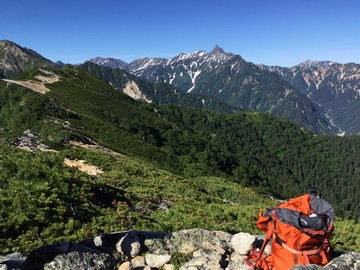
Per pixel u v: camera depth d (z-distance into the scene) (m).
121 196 22.31
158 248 6.98
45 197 15.38
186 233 7.37
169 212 20.84
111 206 20.16
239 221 21.50
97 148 52.97
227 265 6.45
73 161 33.91
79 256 6.07
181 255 6.77
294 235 4.88
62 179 18.58
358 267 4.86
